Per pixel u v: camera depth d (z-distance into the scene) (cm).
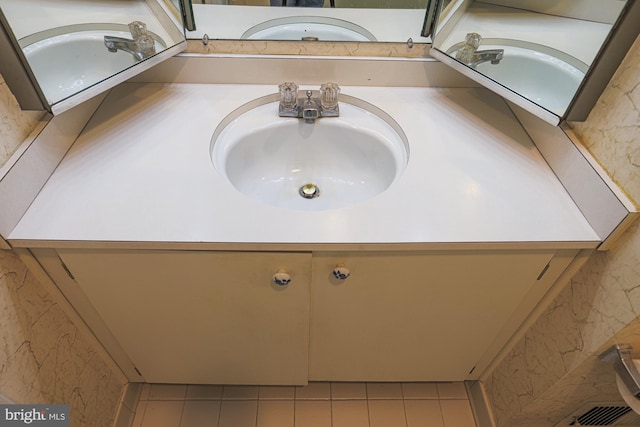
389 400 133
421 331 104
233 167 103
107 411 114
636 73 67
